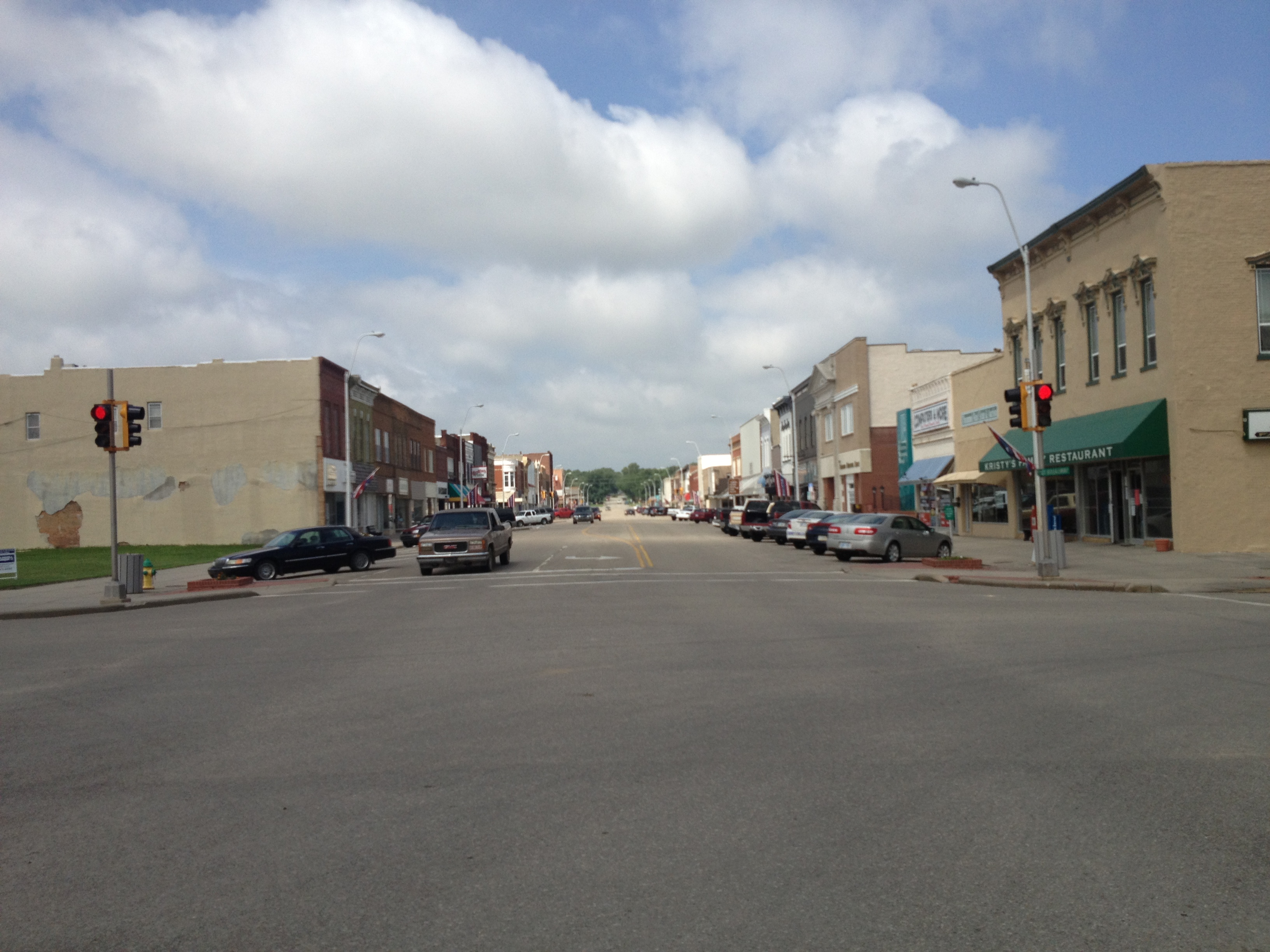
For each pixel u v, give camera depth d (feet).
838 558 100.58
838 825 18.04
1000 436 79.92
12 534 165.37
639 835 17.67
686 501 579.89
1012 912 14.23
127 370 166.81
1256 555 82.17
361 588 78.13
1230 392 84.28
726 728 25.93
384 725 27.14
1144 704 28.04
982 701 28.73
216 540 164.66
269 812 19.52
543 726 26.50
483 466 360.69
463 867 16.26
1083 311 103.14
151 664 39.75
